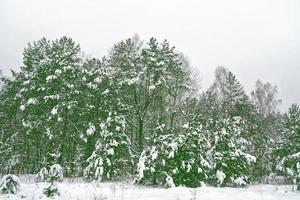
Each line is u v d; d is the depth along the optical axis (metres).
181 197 12.05
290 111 26.17
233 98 38.16
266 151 29.12
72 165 26.12
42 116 26.50
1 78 30.22
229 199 11.95
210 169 19.67
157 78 26.83
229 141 20.66
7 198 10.73
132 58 28.30
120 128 21.38
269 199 12.34
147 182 18.45
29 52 30.12
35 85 26.47
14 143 27.72
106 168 20.34
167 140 18.80
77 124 26.25
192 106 30.59
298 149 23.81
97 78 25.91
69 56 26.28
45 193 11.52
